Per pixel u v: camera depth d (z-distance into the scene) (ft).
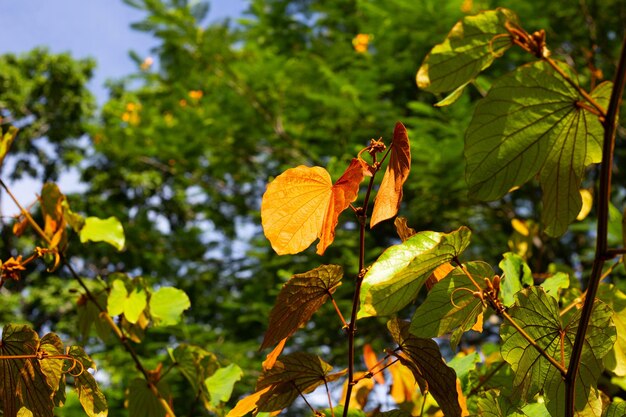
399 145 2.65
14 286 38.96
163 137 30.60
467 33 2.65
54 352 3.54
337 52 26.81
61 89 48.34
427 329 2.91
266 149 28.96
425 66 2.73
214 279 30.94
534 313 2.91
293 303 3.01
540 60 2.54
